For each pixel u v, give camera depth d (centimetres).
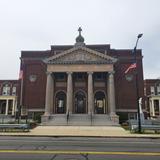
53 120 3878
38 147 1284
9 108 6250
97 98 4641
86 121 3822
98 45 5091
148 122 3288
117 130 2745
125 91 4697
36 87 4850
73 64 4391
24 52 5078
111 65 4347
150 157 995
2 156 990
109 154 1061
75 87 4650
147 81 6319
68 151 1139
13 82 6412
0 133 2258
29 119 4322
